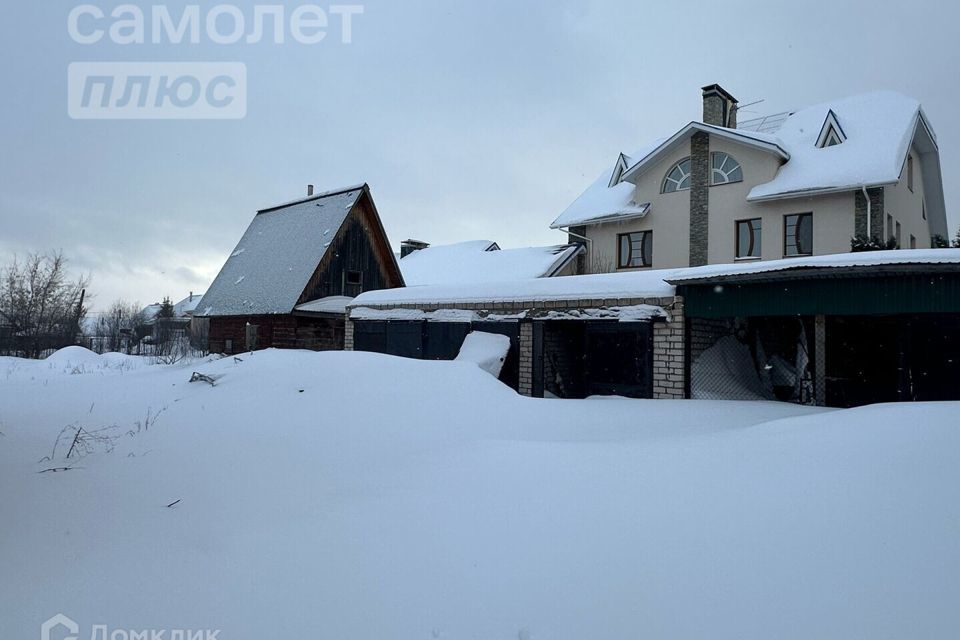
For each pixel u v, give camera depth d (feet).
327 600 9.99
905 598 8.68
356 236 77.15
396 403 23.97
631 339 32.89
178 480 16.93
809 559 9.82
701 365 31.86
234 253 88.07
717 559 10.13
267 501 15.03
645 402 27.63
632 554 10.60
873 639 8.00
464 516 12.97
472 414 23.04
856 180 55.16
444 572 10.62
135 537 12.91
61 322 95.76
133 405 28.81
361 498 14.75
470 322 39.01
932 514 10.57
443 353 40.22
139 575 11.10
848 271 25.03
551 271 73.87
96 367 59.67
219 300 80.33
